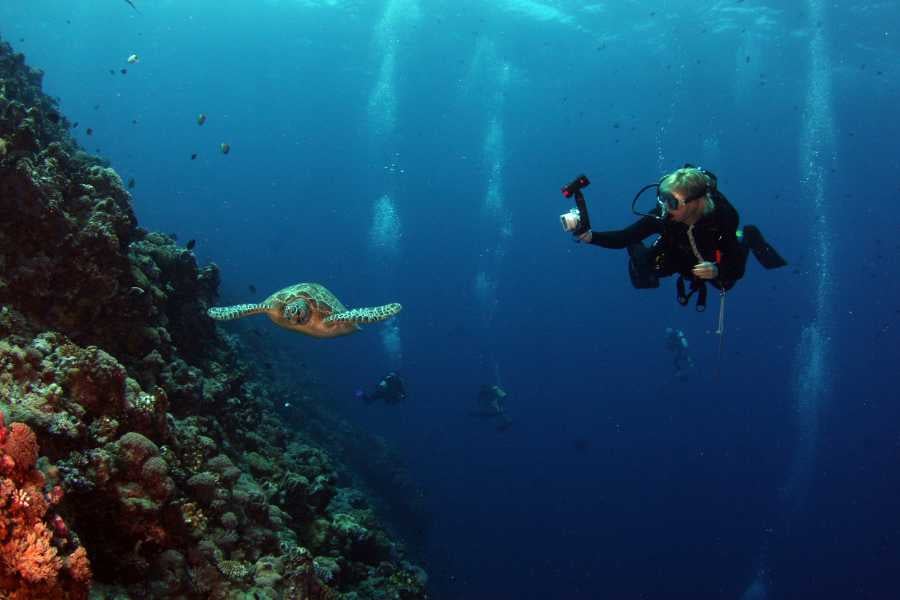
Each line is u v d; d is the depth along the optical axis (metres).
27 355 3.65
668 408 61.06
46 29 59.22
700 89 44.66
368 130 82.50
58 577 2.31
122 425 3.99
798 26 30.83
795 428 63.72
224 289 26.11
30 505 2.26
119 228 5.50
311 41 48.88
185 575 3.80
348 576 7.38
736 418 61.84
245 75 67.62
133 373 5.27
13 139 5.35
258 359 17.42
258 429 8.46
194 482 4.61
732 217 3.57
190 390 5.92
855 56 33.84
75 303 4.85
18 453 2.32
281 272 73.94
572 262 110.44
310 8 40.53
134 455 3.65
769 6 28.84
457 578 18.98
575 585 23.05
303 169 125.00
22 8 49.62
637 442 48.84
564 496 32.94
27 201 4.60
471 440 37.97
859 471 52.50
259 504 5.37
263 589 4.43
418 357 56.44
